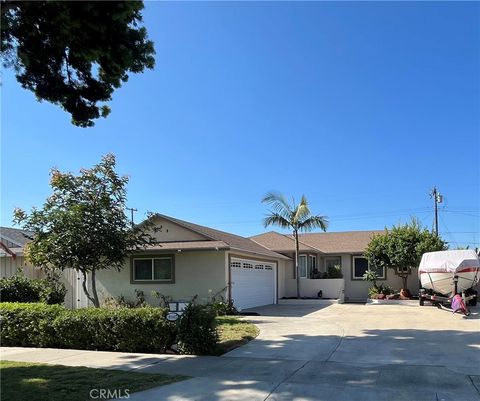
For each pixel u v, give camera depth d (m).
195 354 10.56
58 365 9.54
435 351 10.62
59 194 15.91
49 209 15.84
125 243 16.25
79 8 8.38
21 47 9.67
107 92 10.47
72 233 15.34
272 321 16.64
